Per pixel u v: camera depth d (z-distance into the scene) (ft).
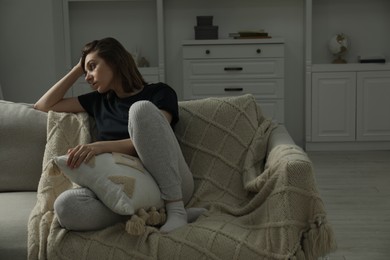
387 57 18.67
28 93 16.57
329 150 17.98
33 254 6.42
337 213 11.80
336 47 18.08
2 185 8.00
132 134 6.99
